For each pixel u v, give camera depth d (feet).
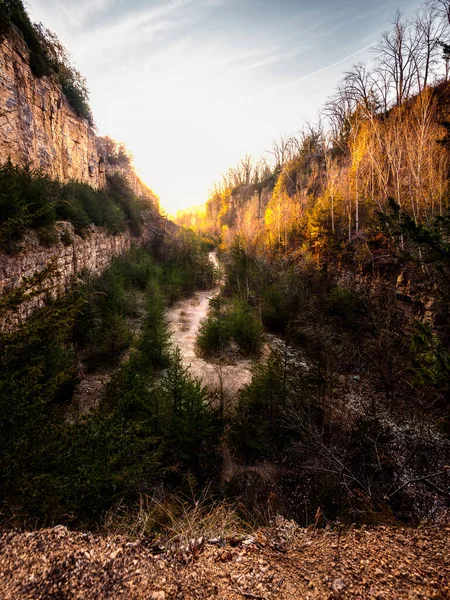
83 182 91.09
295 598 6.28
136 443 17.65
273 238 103.19
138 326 64.69
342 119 106.73
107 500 13.35
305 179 122.42
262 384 31.71
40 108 67.46
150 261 105.40
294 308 62.75
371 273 54.60
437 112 50.78
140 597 6.41
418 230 15.10
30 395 13.05
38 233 44.65
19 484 10.71
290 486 25.90
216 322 57.52
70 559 7.55
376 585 6.46
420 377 17.24
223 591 6.64
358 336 50.39
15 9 57.82
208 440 28.63
